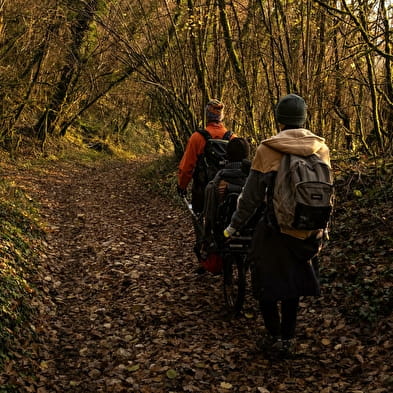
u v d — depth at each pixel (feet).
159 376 14.01
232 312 17.62
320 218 12.47
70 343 16.60
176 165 52.95
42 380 14.01
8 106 60.18
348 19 28.02
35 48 59.26
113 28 45.21
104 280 22.27
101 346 16.20
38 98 66.49
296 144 12.92
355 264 19.54
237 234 16.55
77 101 78.54
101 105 101.24
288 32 31.76
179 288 20.90
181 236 29.55
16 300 17.61
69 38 66.28
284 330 14.32
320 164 12.71
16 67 58.39
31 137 71.46
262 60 32.83
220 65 42.27
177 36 41.63
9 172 52.11
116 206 40.16
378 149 29.91
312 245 13.32
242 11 37.19
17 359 14.51
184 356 15.07
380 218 21.75
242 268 17.03
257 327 17.02
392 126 30.19
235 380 13.70
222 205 17.29
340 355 14.53
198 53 42.34
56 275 23.09
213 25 40.45
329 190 12.47
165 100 47.78
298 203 12.39
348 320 16.38
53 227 31.30
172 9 45.60
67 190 47.42
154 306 19.07
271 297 13.33
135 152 105.09
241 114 41.42
